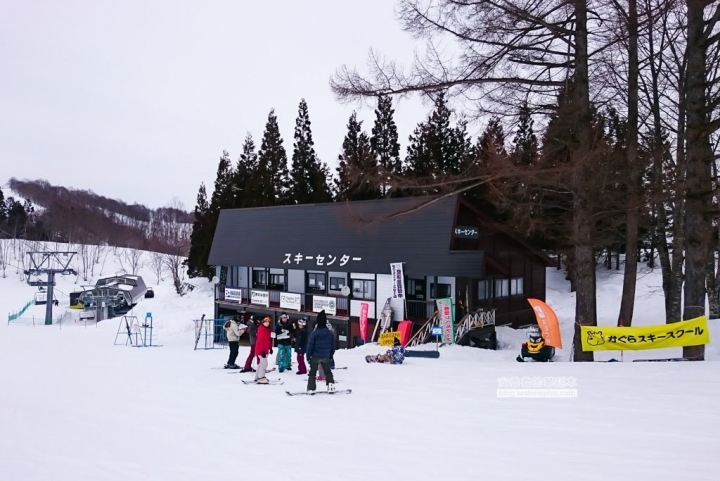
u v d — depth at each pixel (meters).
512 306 26.77
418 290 24.12
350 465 6.11
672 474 5.45
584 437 6.83
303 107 45.56
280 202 46.00
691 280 13.57
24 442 7.49
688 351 13.69
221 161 52.06
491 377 11.45
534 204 17.59
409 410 8.64
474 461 6.09
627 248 16.33
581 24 13.22
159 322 34.72
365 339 23.72
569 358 17.69
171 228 110.38
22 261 71.81
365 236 25.05
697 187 13.07
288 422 8.12
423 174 36.34
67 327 35.84
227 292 31.61
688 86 13.15
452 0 12.73
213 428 7.91
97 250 80.25
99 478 5.93
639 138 17.50
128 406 9.63
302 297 27.30
